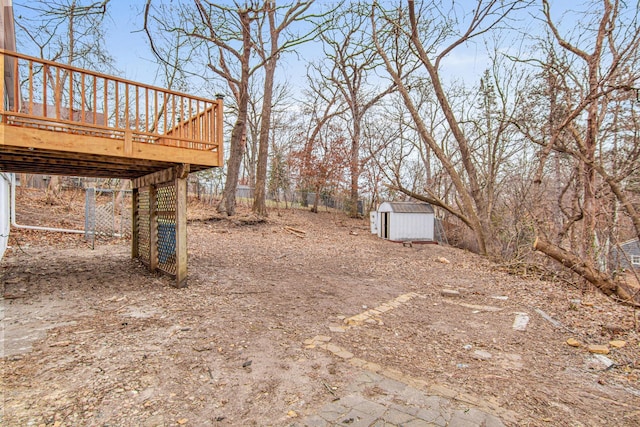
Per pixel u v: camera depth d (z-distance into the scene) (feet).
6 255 24.16
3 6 17.92
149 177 22.24
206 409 8.04
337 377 9.89
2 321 12.91
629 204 26.18
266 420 7.72
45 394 8.25
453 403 8.73
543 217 34.76
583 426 7.97
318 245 37.55
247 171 89.20
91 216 31.22
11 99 28.02
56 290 17.10
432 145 41.96
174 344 11.52
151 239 21.66
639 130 26.66
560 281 26.43
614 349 12.65
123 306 15.21
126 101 15.84
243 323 13.88
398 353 11.87
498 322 15.61
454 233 56.39
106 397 8.27
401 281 23.86
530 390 9.62
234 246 32.73
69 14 16.48
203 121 19.20
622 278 25.88
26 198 41.83
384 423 7.74
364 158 62.69
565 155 35.47
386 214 46.39
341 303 17.66
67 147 14.16
